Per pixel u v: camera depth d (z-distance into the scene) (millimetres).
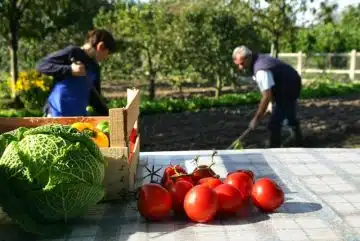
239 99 15758
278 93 7270
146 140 9914
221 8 17578
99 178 2320
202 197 2307
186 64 17172
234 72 17859
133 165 2930
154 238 2195
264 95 6836
